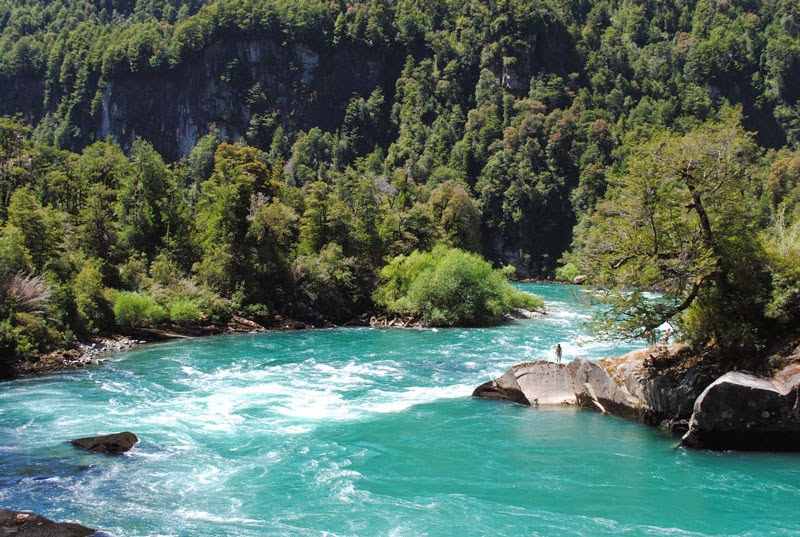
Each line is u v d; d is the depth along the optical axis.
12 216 49.19
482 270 66.38
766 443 22.48
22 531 14.98
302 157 197.38
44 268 45.38
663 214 26.98
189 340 50.62
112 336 47.72
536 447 23.00
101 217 58.22
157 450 22.12
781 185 106.56
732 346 25.05
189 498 17.94
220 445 22.84
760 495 18.50
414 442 23.50
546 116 187.25
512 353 44.22
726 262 26.00
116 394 30.84
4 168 67.00
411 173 175.12
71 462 20.64
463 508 17.45
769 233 28.09
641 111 189.50
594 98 197.62
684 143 26.64
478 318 64.06
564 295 98.94
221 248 62.03
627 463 21.27
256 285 62.56
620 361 28.16
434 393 31.83
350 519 16.67
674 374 25.56
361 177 94.31
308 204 74.31
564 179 169.75
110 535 15.45
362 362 40.44
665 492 18.75
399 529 16.11
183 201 72.06
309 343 49.44
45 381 33.88
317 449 22.53
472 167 179.25
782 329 24.88
